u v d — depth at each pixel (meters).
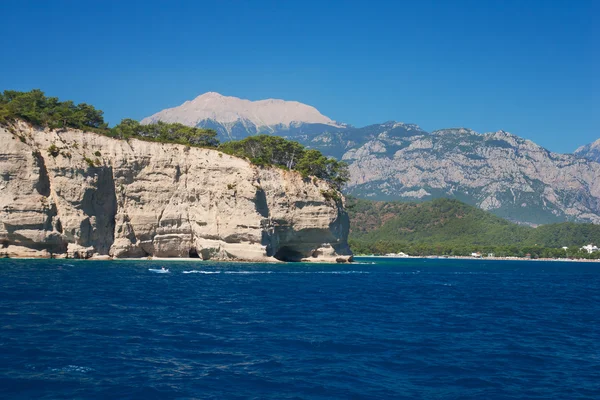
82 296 51.50
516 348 35.41
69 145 107.44
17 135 101.12
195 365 27.94
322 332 38.03
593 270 182.38
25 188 100.06
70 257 104.38
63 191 104.12
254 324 40.25
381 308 53.50
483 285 92.75
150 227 115.31
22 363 26.83
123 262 103.25
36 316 39.19
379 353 32.19
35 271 74.88
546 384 27.05
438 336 38.69
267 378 26.12
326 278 89.19
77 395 22.81
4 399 21.98
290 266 113.00
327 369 28.14
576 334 41.94
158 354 29.78
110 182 112.25
